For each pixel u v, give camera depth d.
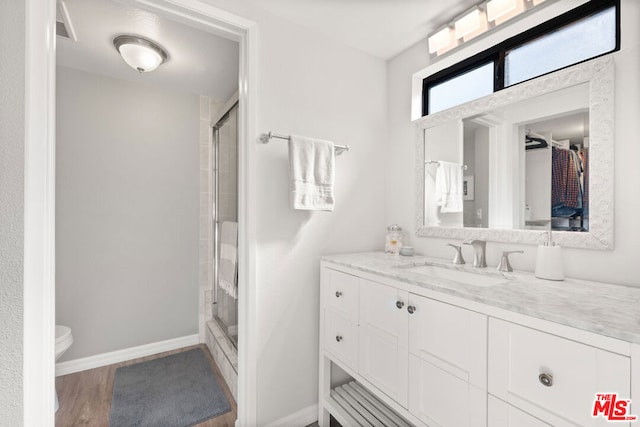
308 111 1.65
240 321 1.50
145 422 1.60
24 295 0.94
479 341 0.87
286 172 1.57
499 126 1.40
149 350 2.39
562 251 1.20
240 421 1.48
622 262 1.04
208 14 1.35
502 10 1.32
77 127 2.14
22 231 0.93
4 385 0.92
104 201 2.24
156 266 2.44
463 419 0.91
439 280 1.06
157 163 2.44
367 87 1.90
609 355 0.62
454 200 1.58
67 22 1.60
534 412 0.74
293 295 1.59
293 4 1.47
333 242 1.74
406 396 1.11
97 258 2.21
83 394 1.84
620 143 1.05
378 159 1.95
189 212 2.58
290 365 1.58
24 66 0.94
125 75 2.24
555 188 1.21
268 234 1.52
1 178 0.91
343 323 1.45
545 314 0.72
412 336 1.09
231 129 2.18
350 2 1.45
